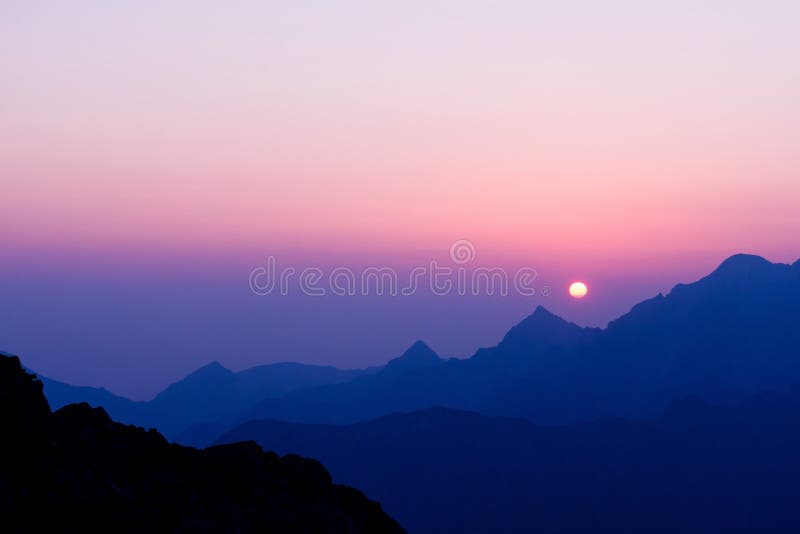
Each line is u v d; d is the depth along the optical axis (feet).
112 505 71.77
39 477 69.62
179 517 77.10
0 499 64.28
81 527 66.69
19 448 71.51
